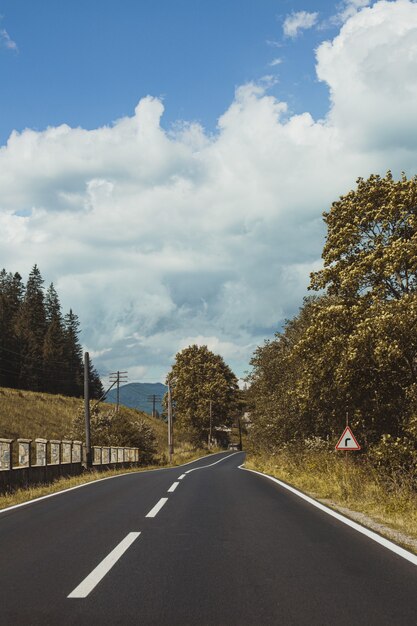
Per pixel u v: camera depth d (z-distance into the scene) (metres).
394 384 20.28
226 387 98.12
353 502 13.27
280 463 29.91
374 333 18.14
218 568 6.38
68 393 106.75
